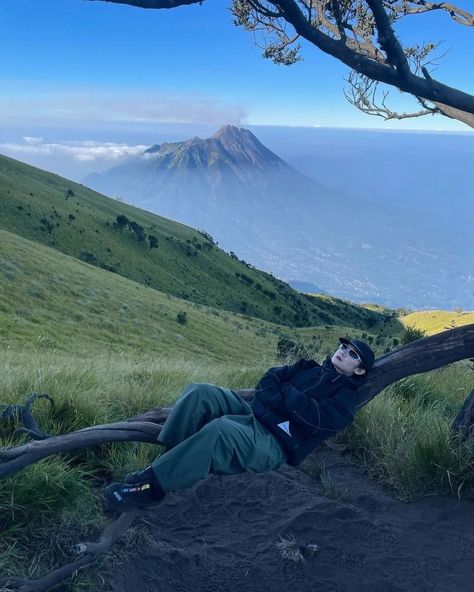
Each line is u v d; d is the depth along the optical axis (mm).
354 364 2959
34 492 2867
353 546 3174
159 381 5945
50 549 2740
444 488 3916
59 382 4512
